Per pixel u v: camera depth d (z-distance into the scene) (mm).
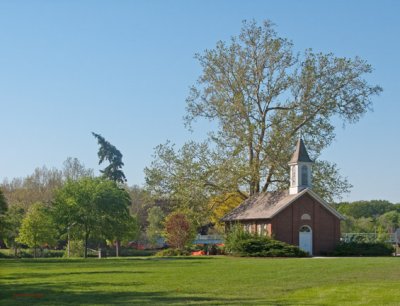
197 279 28078
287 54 66000
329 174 66125
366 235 72688
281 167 66312
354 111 65625
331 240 63062
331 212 63344
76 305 19109
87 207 63781
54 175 120812
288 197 62656
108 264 42344
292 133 65812
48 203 92812
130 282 26969
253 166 65312
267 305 18562
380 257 53688
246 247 55656
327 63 65688
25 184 121875
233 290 23109
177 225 64000
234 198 70938
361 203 153375
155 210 97000
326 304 18625
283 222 61344
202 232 87188
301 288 23391
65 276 30875
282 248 55125
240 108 65188
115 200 64688
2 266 40656
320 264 38469
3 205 59344
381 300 19359
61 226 64938
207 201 67688
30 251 84625
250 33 66375
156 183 67500
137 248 98125
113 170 105812
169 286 24891
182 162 67625
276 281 26469
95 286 25234
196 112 67688
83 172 122875
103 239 70562
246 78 66438
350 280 26359
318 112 65750
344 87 65625
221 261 45469
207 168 66812
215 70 67000
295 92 66250
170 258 53312
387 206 153375
